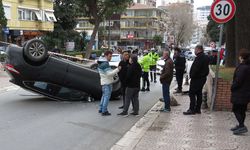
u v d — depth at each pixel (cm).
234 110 841
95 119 1088
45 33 5284
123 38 10862
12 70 1312
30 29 4841
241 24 1212
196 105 1107
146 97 1622
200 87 1078
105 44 8406
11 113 1149
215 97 1139
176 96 1577
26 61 1316
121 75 1219
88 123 1028
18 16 4544
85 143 814
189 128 898
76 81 1398
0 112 1163
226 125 930
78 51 5416
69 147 778
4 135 865
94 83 1429
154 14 10844
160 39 10238
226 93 1129
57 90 1395
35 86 1359
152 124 954
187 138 798
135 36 10875
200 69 1067
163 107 1249
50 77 1357
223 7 1045
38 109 1234
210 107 1170
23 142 807
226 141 770
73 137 865
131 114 1167
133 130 937
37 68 1326
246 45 1212
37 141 819
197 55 1077
